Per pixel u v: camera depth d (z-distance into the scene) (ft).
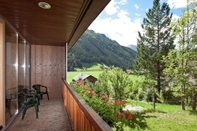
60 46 19.98
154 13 32.14
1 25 8.59
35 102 11.64
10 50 10.84
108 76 17.15
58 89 19.63
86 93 9.28
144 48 32.04
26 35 13.50
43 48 19.12
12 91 10.91
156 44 29.99
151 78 26.18
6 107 9.53
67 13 8.18
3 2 6.96
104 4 6.53
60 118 11.19
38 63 18.81
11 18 9.05
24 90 13.89
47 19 9.21
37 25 10.46
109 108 6.45
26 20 9.43
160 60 24.67
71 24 10.15
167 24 29.48
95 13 7.67
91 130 3.87
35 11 7.99
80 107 5.54
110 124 5.70
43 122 10.35
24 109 11.08
